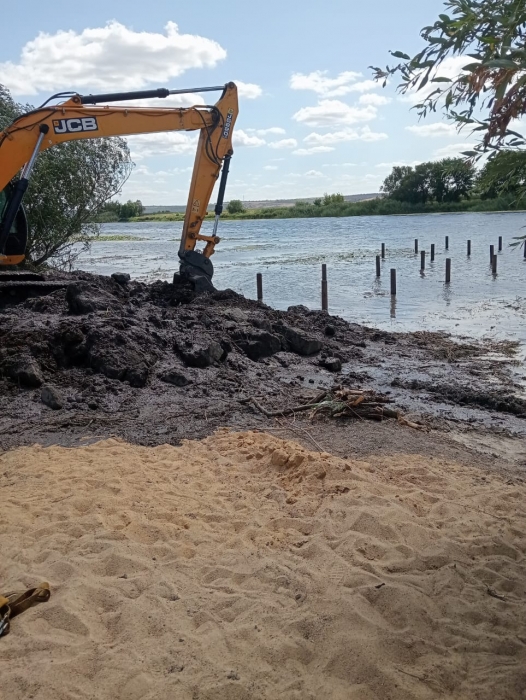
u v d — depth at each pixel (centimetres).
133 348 1063
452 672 362
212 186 1642
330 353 1359
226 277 2961
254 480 657
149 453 742
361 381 1187
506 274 2877
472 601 435
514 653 381
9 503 584
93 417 873
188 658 373
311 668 370
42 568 470
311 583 451
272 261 3672
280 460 680
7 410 898
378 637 389
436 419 952
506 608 427
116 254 4544
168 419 874
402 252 4084
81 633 397
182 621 409
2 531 529
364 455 746
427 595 438
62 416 877
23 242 1458
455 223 6956
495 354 1434
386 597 429
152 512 570
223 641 389
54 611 412
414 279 2812
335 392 946
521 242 275
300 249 4562
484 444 849
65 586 441
